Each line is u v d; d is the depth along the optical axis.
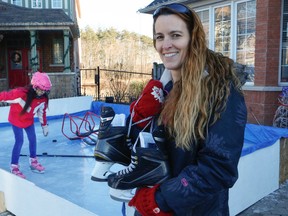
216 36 7.75
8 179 3.42
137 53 34.94
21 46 16.62
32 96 4.14
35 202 3.00
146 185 1.23
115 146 1.43
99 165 1.46
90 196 3.63
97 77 12.48
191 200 1.13
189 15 1.23
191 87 1.17
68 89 14.67
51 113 9.07
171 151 1.24
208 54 1.24
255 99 6.36
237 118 1.13
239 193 3.46
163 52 1.27
